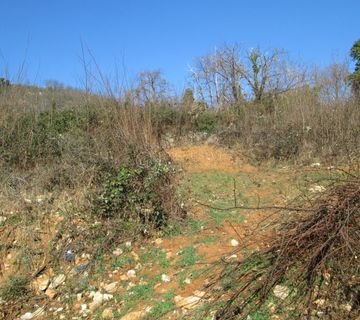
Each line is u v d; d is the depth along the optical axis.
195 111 11.82
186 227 5.63
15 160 7.79
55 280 4.73
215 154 9.62
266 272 3.90
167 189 6.06
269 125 10.64
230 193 6.96
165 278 4.55
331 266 3.83
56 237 5.33
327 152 8.92
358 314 3.49
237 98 13.44
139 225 5.55
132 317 3.97
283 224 4.14
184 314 3.84
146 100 10.22
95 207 5.77
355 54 15.82
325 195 4.18
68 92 10.56
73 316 4.21
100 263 4.97
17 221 5.55
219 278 4.05
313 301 3.65
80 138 7.97
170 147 10.21
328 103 10.65
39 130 8.45
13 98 8.83
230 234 5.32
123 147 7.05
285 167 8.70
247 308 3.74
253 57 15.47
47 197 6.16
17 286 4.57
